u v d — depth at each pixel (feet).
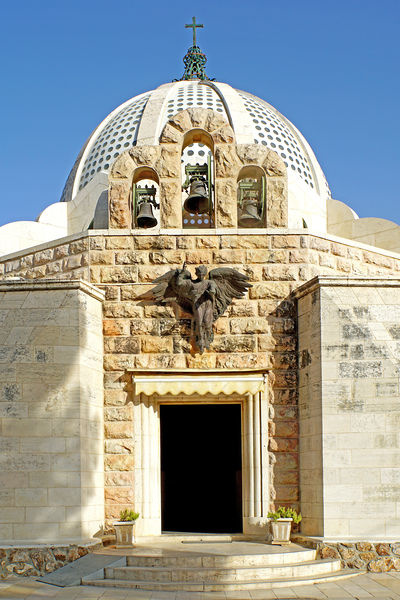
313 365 52.11
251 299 56.03
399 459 49.42
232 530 60.39
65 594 41.14
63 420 49.80
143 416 54.60
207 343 54.80
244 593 41.39
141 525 53.42
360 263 60.64
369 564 47.65
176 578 43.62
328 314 51.21
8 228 72.23
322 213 74.59
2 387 50.03
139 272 56.34
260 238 56.90
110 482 53.83
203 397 55.57
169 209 57.82
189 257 56.54
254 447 54.39
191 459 80.38
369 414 49.96
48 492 48.88
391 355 50.72
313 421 51.60
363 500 49.01
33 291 51.65
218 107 83.76
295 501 53.67
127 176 58.08
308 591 41.78
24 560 47.06
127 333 55.57
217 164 58.29
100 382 54.44
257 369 54.49
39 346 50.75
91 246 56.80
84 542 47.85
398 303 51.70
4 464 49.11
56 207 75.61
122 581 43.27
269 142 81.97
